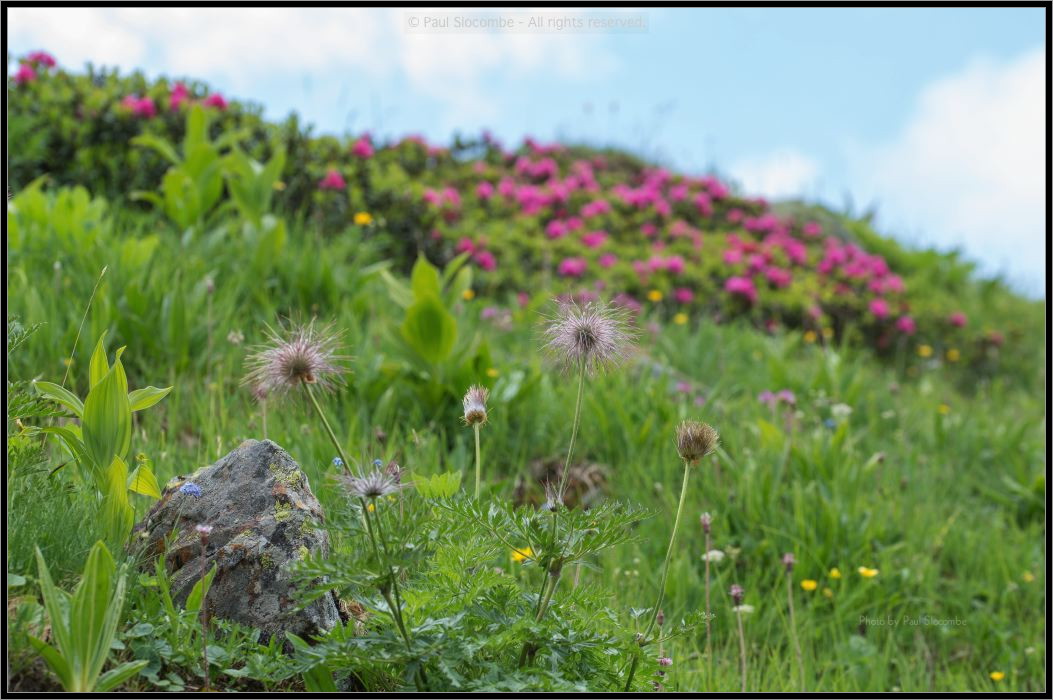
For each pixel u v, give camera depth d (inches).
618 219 414.6
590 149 528.4
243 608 93.9
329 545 99.5
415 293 188.9
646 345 274.8
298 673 90.4
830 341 367.2
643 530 174.9
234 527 97.5
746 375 278.8
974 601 175.8
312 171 299.3
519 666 89.0
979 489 229.0
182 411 174.4
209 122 299.3
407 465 158.9
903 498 201.5
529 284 330.6
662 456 196.5
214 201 239.8
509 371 208.1
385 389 190.9
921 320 402.0
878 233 520.1
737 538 176.4
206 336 191.2
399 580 97.3
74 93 288.5
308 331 92.2
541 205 403.2
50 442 136.1
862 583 168.9
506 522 89.4
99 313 176.9
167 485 106.0
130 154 281.0
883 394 283.0
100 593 81.5
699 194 454.3
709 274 377.1
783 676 144.3
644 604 153.3
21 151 265.3
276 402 90.6
